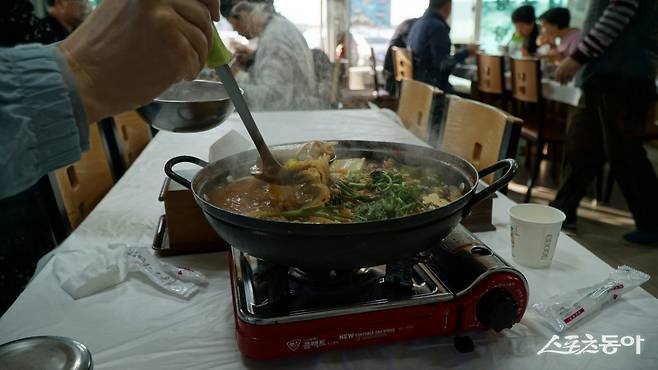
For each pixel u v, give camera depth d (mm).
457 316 819
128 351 800
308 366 775
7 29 2203
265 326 739
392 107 4707
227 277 1027
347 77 5148
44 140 565
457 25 6684
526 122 3826
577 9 5508
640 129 2777
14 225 2020
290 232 661
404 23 4703
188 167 1640
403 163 1073
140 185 1556
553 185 3812
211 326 866
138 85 625
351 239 662
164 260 1099
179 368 765
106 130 2041
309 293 807
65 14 2289
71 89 575
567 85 3230
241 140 1334
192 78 682
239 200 921
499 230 1245
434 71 4117
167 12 597
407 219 666
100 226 1267
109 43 596
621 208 3363
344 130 2250
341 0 5449
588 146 2865
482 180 1646
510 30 6492
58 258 1089
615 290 920
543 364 772
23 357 643
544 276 1021
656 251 2732
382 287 829
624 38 2568
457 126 1925
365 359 791
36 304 929
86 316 893
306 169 887
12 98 541
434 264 909
